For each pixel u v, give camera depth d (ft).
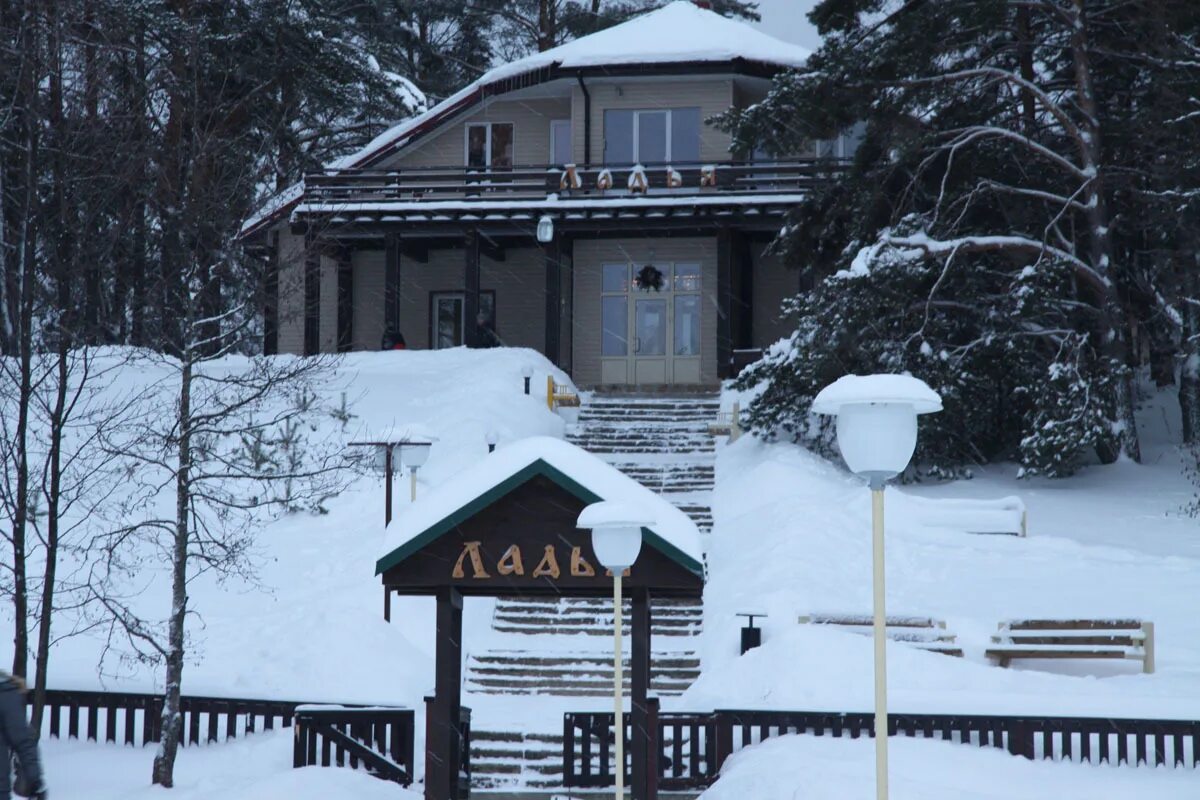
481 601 136.05
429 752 73.26
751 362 213.66
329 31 217.36
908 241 173.99
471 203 217.56
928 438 173.68
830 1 186.60
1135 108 192.85
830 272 197.36
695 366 229.04
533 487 71.36
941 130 185.88
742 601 124.36
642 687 75.20
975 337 185.68
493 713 106.63
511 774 95.86
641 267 230.89
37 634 119.55
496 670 119.34
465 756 86.99
